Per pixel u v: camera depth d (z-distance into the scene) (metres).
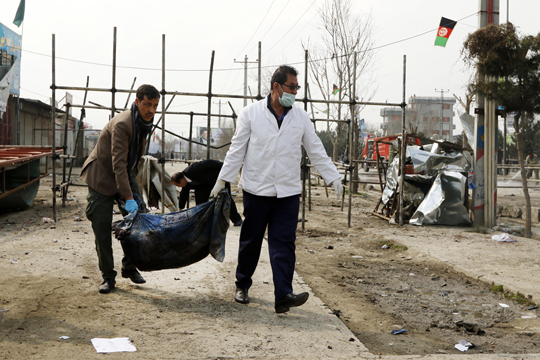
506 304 4.59
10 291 3.93
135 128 3.79
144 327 3.23
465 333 3.78
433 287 5.17
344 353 2.94
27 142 26.36
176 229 3.81
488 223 9.30
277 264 3.58
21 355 2.68
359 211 11.58
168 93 8.16
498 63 8.62
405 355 2.97
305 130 3.81
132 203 3.82
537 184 19.28
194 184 6.31
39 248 5.67
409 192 9.73
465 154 9.77
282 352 2.90
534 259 6.34
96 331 3.12
